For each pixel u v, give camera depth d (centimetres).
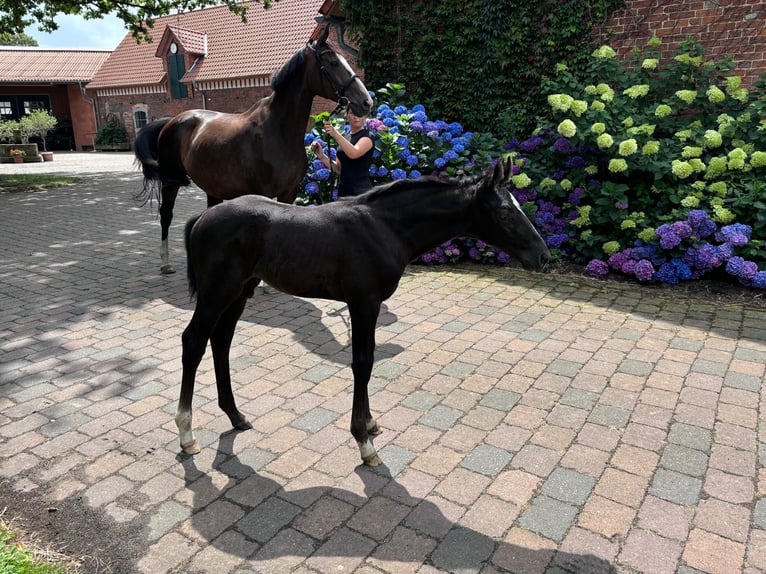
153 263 659
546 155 665
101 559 220
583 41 702
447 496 257
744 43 632
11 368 388
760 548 223
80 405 340
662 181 596
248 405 340
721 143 581
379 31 821
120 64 2852
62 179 1450
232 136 502
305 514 245
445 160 654
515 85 743
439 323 473
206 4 1389
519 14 719
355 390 270
